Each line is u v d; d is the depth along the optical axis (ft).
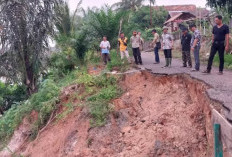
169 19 124.98
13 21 56.95
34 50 58.95
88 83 37.19
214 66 39.93
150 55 67.67
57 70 57.72
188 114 25.57
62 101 37.96
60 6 63.52
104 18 59.06
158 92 31.24
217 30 29.37
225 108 19.12
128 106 31.35
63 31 66.08
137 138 26.43
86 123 30.12
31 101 42.73
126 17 62.13
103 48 48.88
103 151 26.50
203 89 25.21
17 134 40.06
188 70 33.42
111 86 35.14
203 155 21.80
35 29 58.65
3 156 38.24
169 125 25.88
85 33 58.34
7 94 64.75
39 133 35.88
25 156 34.50
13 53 58.13
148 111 29.48
